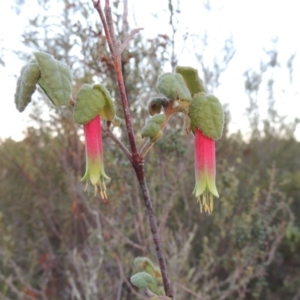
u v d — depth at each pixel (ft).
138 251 14.38
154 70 12.69
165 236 12.32
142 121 12.66
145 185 5.04
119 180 11.84
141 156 4.98
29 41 12.60
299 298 15.84
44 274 15.49
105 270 13.23
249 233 12.39
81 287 13.97
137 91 11.94
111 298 12.67
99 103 4.68
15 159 17.72
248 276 12.30
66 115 14.38
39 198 16.92
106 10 4.73
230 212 13.28
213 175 4.99
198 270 13.85
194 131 5.05
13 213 18.12
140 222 11.91
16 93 4.96
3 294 13.52
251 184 16.84
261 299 15.93
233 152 18.07
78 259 14.37
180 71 5.19
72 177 14.19
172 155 12.37
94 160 4.86
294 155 22.22
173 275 11.48
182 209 16.16
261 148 21.26
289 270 16.55
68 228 16.47
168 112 5.18
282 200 14.20
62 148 15.31
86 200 13.44
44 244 16.75
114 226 11.82
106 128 4.99
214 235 15.62
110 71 11.00
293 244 15.84
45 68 4.61
